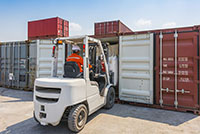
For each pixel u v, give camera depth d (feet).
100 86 13.60
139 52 15.30
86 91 10.55
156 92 14.64
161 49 14.25
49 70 20.89
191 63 13.01
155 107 14.93
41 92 9.75
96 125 10.94
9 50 23.48
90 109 11.16
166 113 13.46
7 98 18.47
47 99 9.83
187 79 13.26
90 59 14.51
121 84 16.38
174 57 13.73
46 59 20.76
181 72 13.43
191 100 13.20
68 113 10.30
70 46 14.06
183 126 10.82
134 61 15.56
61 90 9.14
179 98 13.67
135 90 15.66
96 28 20.63
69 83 9.23
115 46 19.81
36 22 25.52
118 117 12.51
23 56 22.30
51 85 9.36
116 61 18.42
